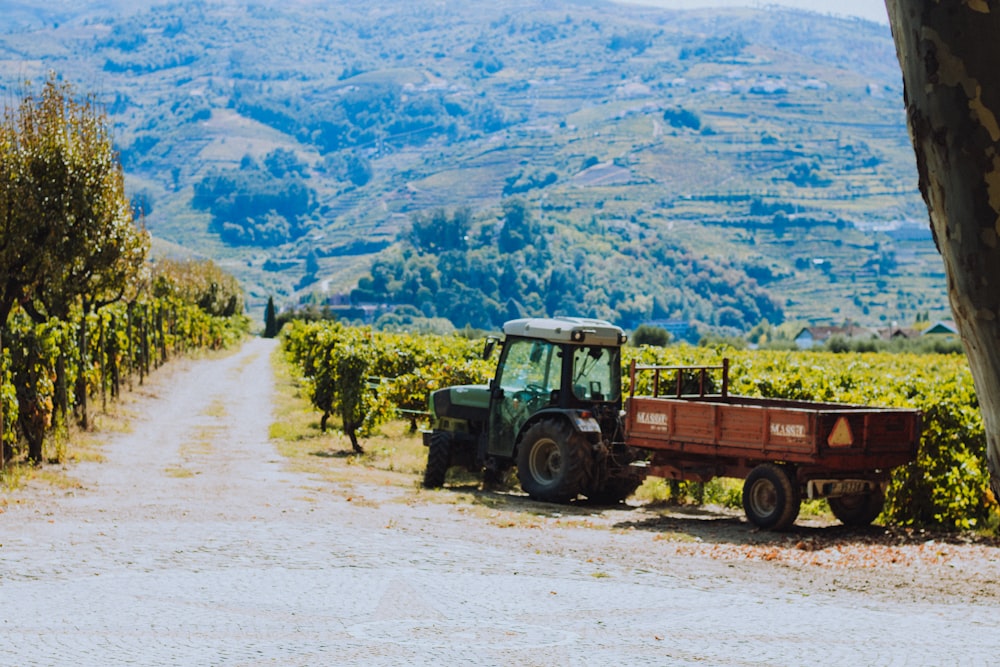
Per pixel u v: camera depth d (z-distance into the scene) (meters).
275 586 9.20
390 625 7.89
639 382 20.64
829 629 8.10
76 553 10.36
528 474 16.45
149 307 46.09
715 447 13.88
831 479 13.30
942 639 7.83
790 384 19.56
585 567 10.64
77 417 24.41
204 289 81.00
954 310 2.61
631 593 9.38
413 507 14.80
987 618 8.68
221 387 42.38
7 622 7.67
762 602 9.12
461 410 18.11
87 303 28.31
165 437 24.66
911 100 2.64
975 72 2.53
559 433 15.91
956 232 2.57
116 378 31.27
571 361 16.59
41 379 18.22
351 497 15.45
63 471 17.33
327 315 125.00
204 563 10.12
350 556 10.73
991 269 2.53
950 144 2.56
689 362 28.50
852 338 85.00
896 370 31.16
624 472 15.78
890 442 13.32
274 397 38.88
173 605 8.37
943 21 2.55
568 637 7.63
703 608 8.80
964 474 14.29
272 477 17.80
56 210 23.83
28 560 9.93
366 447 23.83
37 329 19.33
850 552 11.89
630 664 6.86
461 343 39.19
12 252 23.31
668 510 15.91
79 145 24.45
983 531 13.78
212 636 7.44
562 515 14.77
